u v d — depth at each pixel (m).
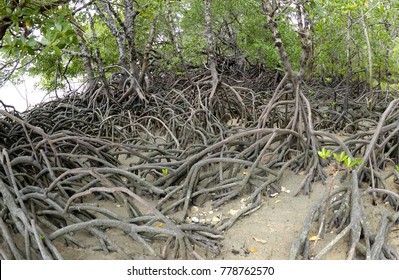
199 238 3.91
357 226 3.71
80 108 9.83
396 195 3.98
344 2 6.45
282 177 5.53
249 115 8.38
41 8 5.03
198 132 6.81
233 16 12.38
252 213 4.68
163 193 4.77
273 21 5.89
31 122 7.57
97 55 9.80
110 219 3.94
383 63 10.16
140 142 7.67
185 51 11.07
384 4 7.48
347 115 8.08
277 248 3.98
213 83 8.63
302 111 6.01
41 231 3.62
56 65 11.58
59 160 5.31
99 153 5.77
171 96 10.15
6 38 4.66
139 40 11.51
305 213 4.59
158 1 8.19
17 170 4.96
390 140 5.82
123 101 9.86
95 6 9.35
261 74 12.74
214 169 5.59
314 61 10.82
